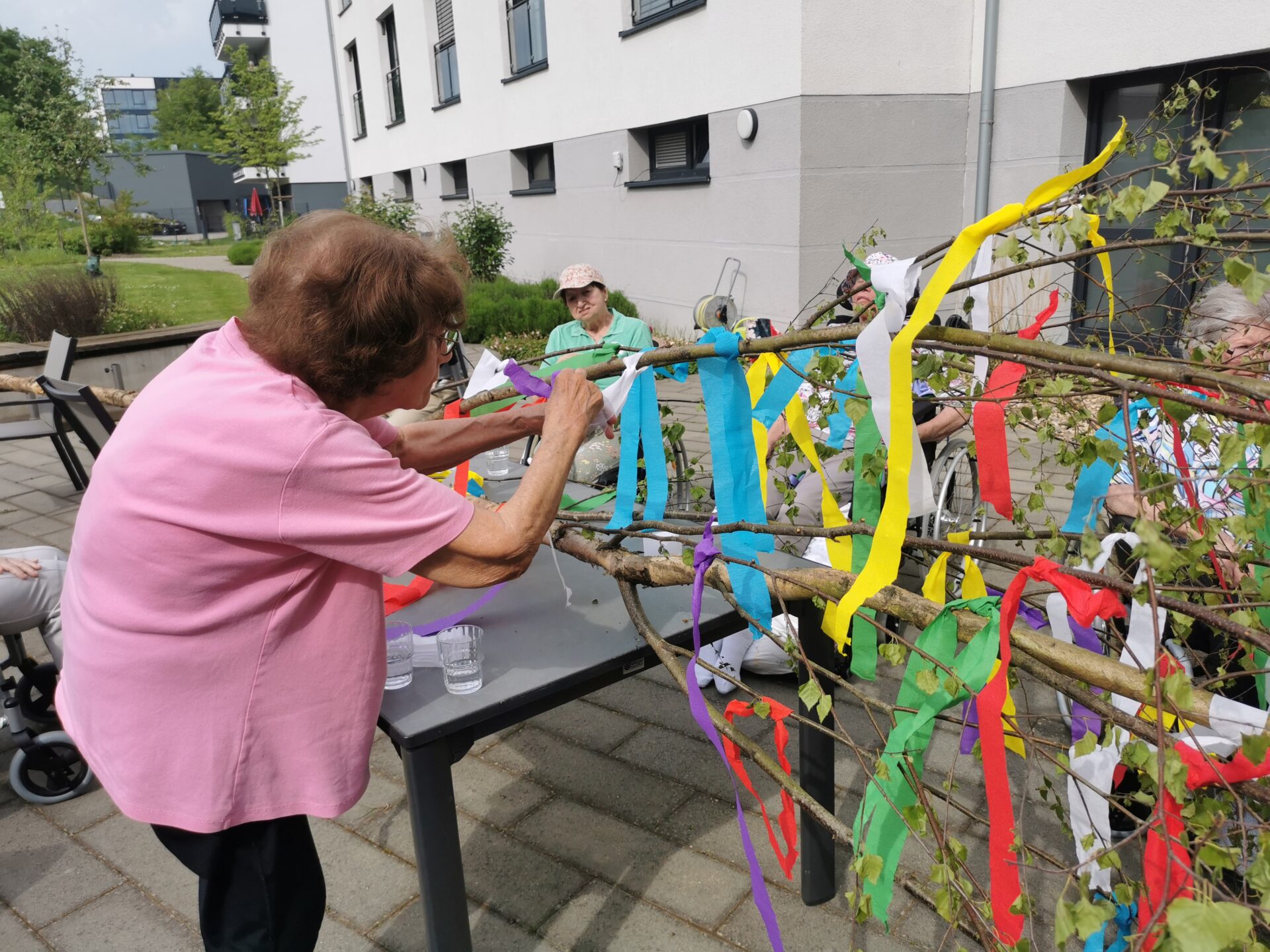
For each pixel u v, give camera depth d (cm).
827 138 720
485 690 154
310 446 114
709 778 258
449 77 1445
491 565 128
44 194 2148
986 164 716
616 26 940
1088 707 108
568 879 220
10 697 251
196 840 131
